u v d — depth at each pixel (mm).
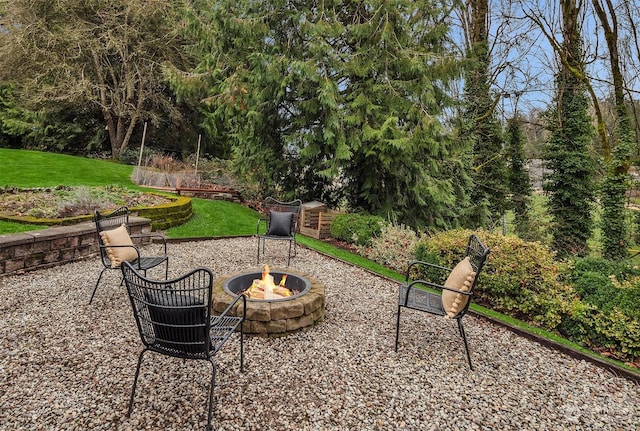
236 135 9484
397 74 7887
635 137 9312
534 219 10727
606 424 2363
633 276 4523
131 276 2158
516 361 3113
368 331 3463
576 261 5113
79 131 15914
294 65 7008
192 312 2035
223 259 5645
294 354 2949
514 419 2340
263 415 2207
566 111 10766
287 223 5668
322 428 2129
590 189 10484
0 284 4020
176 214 7418
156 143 17047
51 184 8477
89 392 2322
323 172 7922
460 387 2648
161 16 14414
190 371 2619
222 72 8352
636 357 3613
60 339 2941
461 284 2895
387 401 2422
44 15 13867
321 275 5160
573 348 3379
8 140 16516
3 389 2307
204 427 2078
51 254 4699
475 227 10258
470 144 8672
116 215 4512
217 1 7629
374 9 7660
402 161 8055
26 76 14078
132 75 14672
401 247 6301
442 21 8109
